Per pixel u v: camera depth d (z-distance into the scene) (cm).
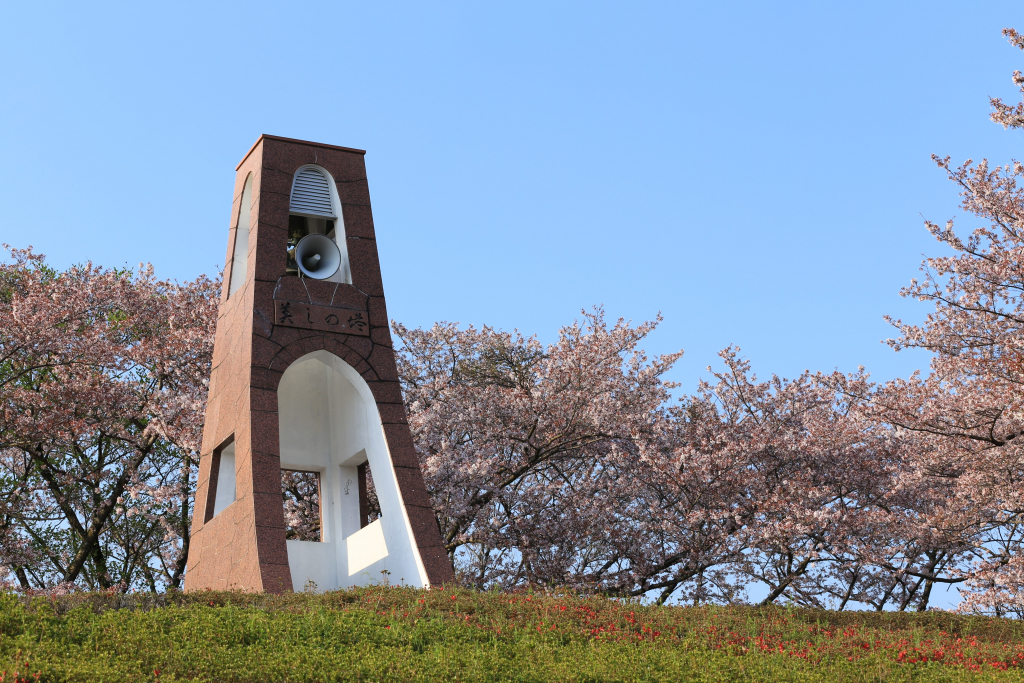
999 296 1803
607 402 2136
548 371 2208
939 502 2111
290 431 1802
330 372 1866
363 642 1015
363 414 1714
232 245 1783
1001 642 1402
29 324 2030
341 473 1798
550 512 2142
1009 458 1752
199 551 1614
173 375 2338
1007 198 1778
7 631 941
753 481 2022
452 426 2189
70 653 880
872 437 2119
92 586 2214
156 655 889
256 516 1453
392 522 1595
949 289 1836
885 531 2042
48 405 2103
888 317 1886
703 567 2061
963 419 1773
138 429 2391
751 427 2166
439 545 1539
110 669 827
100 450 2370
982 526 1970
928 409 1833
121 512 2250
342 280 1738
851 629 1347
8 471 2283
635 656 1032
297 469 1817
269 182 1711
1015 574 1723
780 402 2233
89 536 2208
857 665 1101
